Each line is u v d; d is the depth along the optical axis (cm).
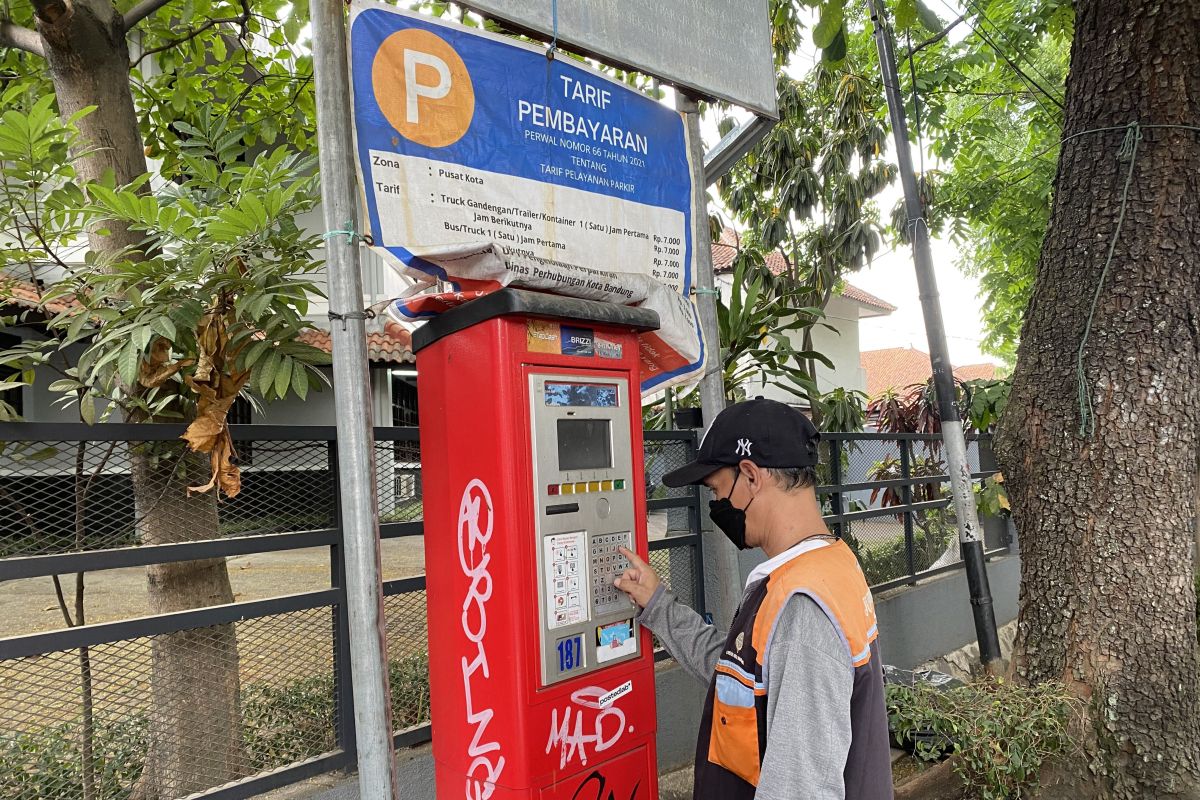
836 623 134
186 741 243
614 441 201
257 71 489
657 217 265
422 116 200
